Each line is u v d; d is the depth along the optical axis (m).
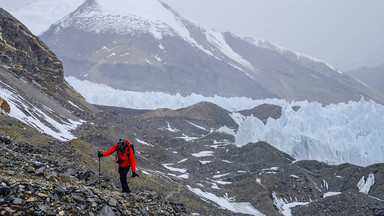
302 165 73.12
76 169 14.48
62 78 94.94
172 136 123.00
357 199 48.16
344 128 94.69
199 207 31.12
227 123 167.50
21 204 9.29
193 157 80.31
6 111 39.12
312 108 124.25
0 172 11.41
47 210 9.47
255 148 81.06
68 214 9.71
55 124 55.59
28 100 57.19
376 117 105.44
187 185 47.19
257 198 51.94
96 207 10.51
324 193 58.78
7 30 81.12
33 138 27.22
